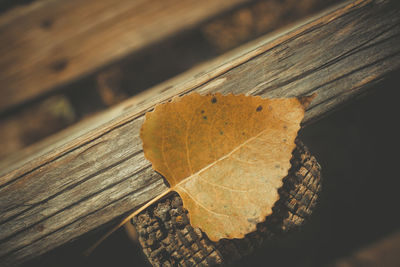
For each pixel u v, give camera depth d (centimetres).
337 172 55
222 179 31
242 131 31
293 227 31
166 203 32
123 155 32
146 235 31
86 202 32
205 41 50
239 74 32
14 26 47
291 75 32
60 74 48
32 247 32
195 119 31
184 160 31
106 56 48
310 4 48
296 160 31
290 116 31
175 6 48
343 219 54
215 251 31
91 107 50
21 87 48
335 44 32
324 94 32
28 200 32
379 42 32
